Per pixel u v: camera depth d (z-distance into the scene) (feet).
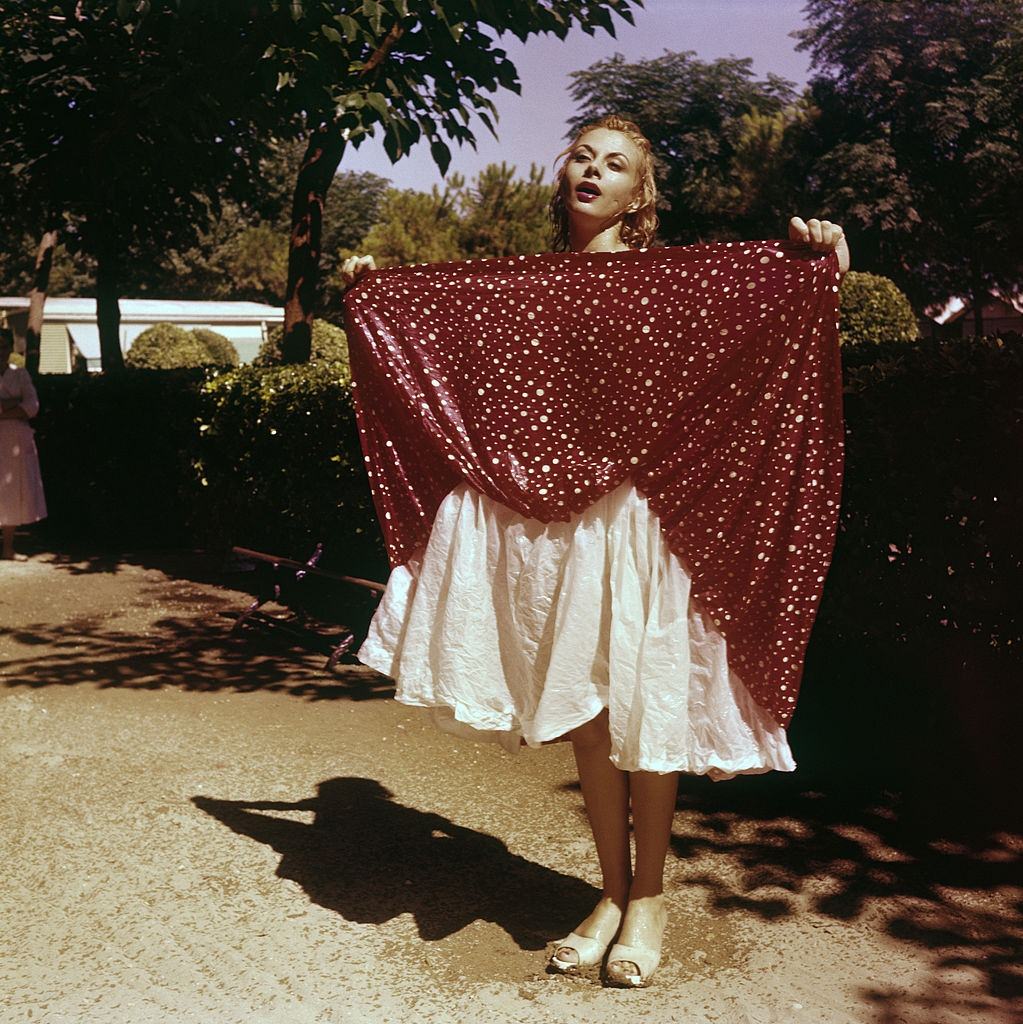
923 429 14.94
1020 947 9.82
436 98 27.53
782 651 9.12
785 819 12.71
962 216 142.72
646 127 160.56
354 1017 8.70
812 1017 8.67
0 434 31.58
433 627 9.41
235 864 11.58
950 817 12.67
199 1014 8.75
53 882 11.16
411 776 14.28
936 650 15.35
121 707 17.43
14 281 181.68
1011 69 140.26
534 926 10.23
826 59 147.54
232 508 30.22
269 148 44.93
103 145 31.37
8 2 31.60
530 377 9.05
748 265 8.75
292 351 34.17
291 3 22.06
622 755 8.73
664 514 8.80
